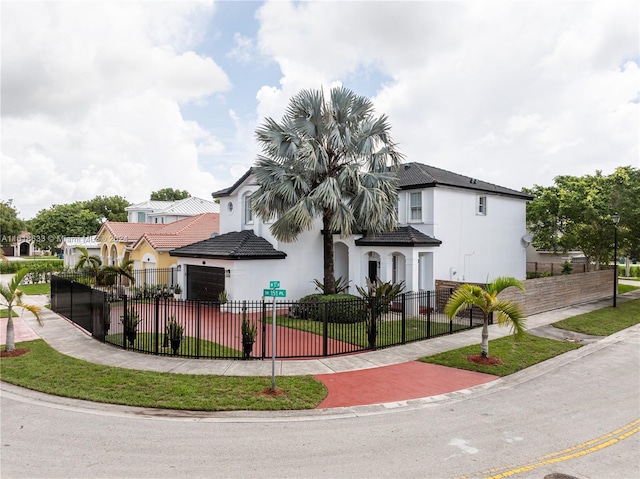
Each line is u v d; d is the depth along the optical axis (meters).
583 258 35.38
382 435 7.32
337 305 16.59
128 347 12.74
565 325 16.48
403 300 13.90
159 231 32.28
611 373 11.00
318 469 6.09
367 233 20.58
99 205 70.38
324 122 18.34
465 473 5.99
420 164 24.33
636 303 22.20
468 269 22.19
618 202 22.94
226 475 5.91
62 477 5.81
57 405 8.60
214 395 9.03
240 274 19.47
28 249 82.38
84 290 15.42
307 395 9.16
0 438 7.07
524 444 6.93
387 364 11.61
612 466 6.20
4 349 12.44
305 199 17.42
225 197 25.23
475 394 9.49
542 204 26.20
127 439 7.07
